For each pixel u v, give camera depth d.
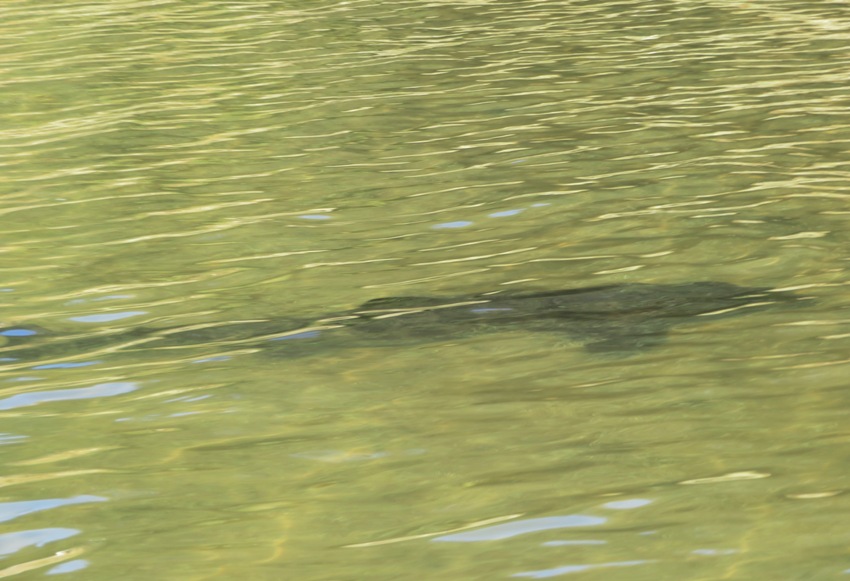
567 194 21.48
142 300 17.02
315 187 22.83
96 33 41.69
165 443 12.19
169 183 23.55
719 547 9.58
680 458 11.27
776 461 11.10
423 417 12.52
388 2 47.34
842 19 38.94
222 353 14.73
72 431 12.59
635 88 30.30
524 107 28.75
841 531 9.73
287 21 43.16
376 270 17.92
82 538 10.28
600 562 9.45
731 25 39.00
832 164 22.56
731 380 13.09
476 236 19.39
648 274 17.08
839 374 13.09
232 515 10.58
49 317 16.41
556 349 14.31
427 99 30.06
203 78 33.66
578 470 11.11
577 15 42.53
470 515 10.34
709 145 24.44
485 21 41.97
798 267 17.02
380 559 9.66
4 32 42.59
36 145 26.97
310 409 12.88
